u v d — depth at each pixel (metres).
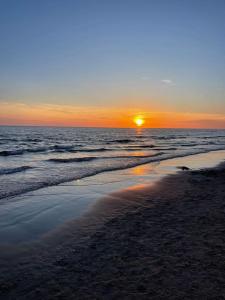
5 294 3.97
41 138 63.00
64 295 3.95
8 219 7.26
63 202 8.94
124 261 4.90
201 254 5.09
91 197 9.62
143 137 82.81
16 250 5.45
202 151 31.00
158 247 5.44
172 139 71.25
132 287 4.10
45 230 6.52
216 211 7.82
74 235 6.21
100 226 6.76
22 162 19.89
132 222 7.00
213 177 13.68
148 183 12.17
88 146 39.75
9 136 69.38
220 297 3.80
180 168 17.06
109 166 17.62
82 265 4.80
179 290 3.99
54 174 14.38
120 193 10.23
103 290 4.04
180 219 7.15
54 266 4.78
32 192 10.27
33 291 4.05
